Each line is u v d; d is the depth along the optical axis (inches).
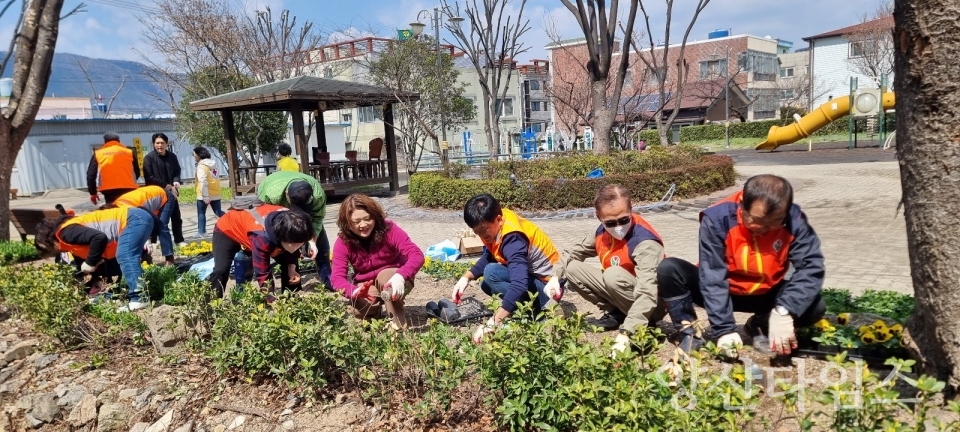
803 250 124.7
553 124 2012.8
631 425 94.2
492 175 582.2
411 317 197.0
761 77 2101.4
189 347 176.7
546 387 109.7
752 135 1635.1
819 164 819.4
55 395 173.6
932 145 104.9
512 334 113.0
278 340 144.9
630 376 102.3
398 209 559.5
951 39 100.1
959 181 103.1
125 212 230.7
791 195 117.0
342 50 1401.3
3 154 369.4
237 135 920.9
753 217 118.5
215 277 211.3
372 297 172.6
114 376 173.9
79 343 201.0
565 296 214.4
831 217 402.6
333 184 662.5
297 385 144.6
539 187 495.5
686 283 139.2
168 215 310.8
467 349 123.4
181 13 867.4
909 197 111.0
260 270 194.1
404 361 133.7
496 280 167.5
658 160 557.3
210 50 871.7
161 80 1197.1
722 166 576.1
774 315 123.3
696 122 1867.6
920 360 115.5
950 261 105.2
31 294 202.8
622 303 149.9
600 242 154.6
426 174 590.2
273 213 191.2
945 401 108.2
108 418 159.8
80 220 221.8
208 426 144.5
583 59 1616.6
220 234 209.3
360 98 661.3
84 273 227.3
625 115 1013.8
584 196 492.7
